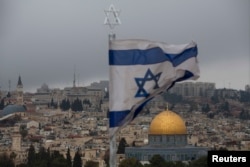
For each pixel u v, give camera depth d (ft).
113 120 312.09
